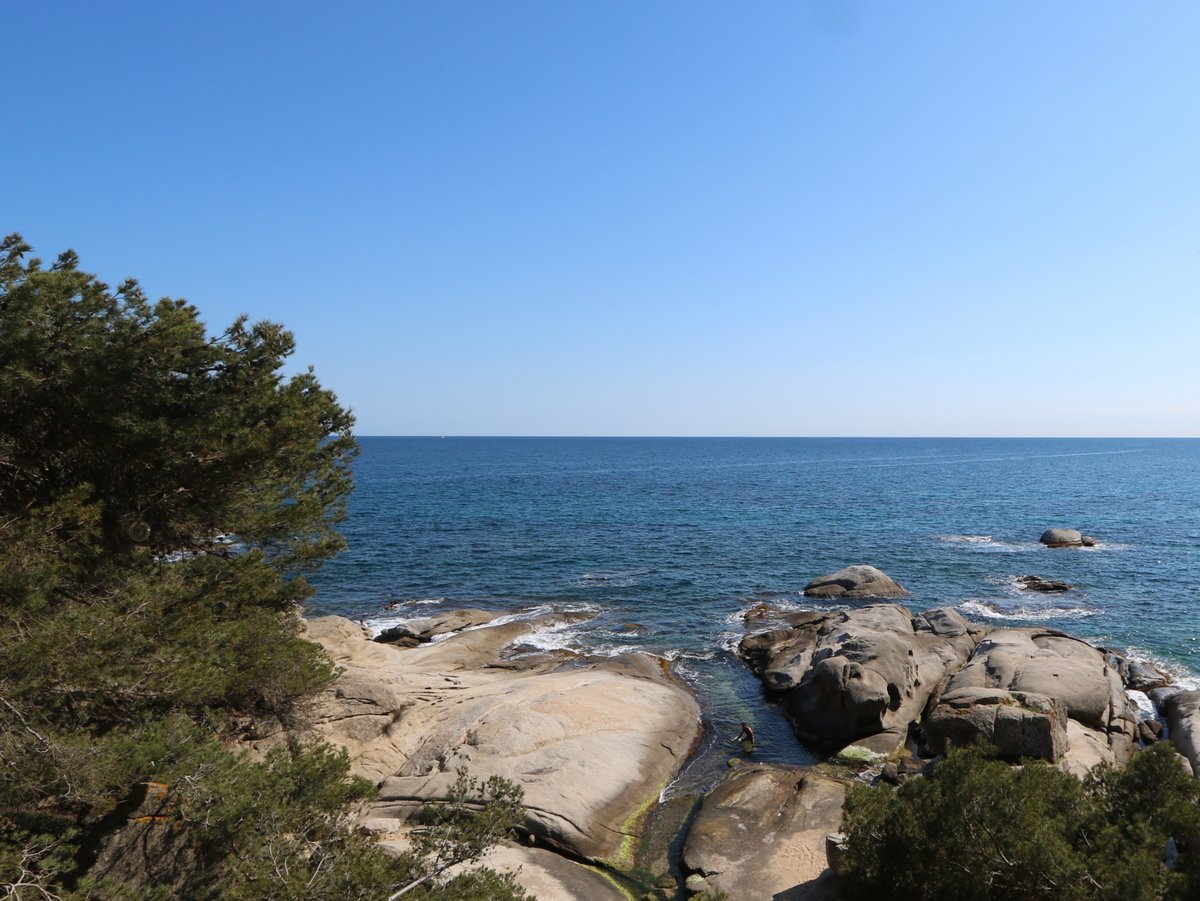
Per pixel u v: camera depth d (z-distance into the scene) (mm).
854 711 24625
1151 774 13336
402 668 29375
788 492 107750
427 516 77625
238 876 10305
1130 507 90500
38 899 9062
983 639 33281
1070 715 24531
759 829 18750
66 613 12070
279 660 16734
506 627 37094
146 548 16094
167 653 13156
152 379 14797
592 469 164000
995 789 13016
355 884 10039
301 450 17453
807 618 38781
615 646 35438
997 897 12477
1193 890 10594
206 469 16125
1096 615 41625
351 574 50656
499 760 21141
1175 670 32750
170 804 11648
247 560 16328
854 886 14570
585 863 18000
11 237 13203
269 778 11305
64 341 13617
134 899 9492
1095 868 11469
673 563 54562
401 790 20016
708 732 26047
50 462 15086
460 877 11328
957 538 66188
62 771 10531
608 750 22453
